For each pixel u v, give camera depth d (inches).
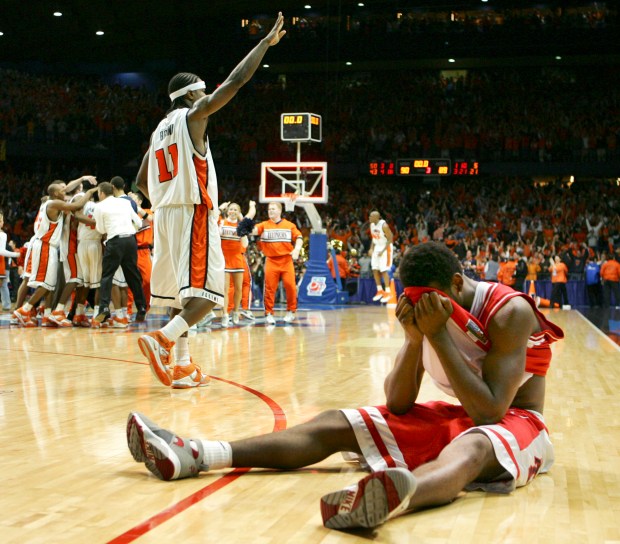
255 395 207.2
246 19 1195.3
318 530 97.7
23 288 449.4
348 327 448.8
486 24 1145.4
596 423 176.4
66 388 213.6
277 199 620.7
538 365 122.3
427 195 1103.6
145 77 1306.6
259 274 744.3
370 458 120.3
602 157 1085.8
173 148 211.0
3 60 1248.8
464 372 111.0
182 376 217.2
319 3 1065.5
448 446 109.0
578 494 115.7
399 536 95.9
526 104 1187.9
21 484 117.3
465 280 120.5
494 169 1097.4
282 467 123.4
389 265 718.5
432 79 1280.8
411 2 1151.0
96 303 437.4
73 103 1153.4
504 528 99.5
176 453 118.1
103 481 119.3
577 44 1117.7
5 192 1011.3
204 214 212.7
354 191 1141.1
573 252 850.8
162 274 219.9
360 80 1300.4
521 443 114.0
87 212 432.8
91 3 991.6
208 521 100.7
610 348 360.2
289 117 600.7
